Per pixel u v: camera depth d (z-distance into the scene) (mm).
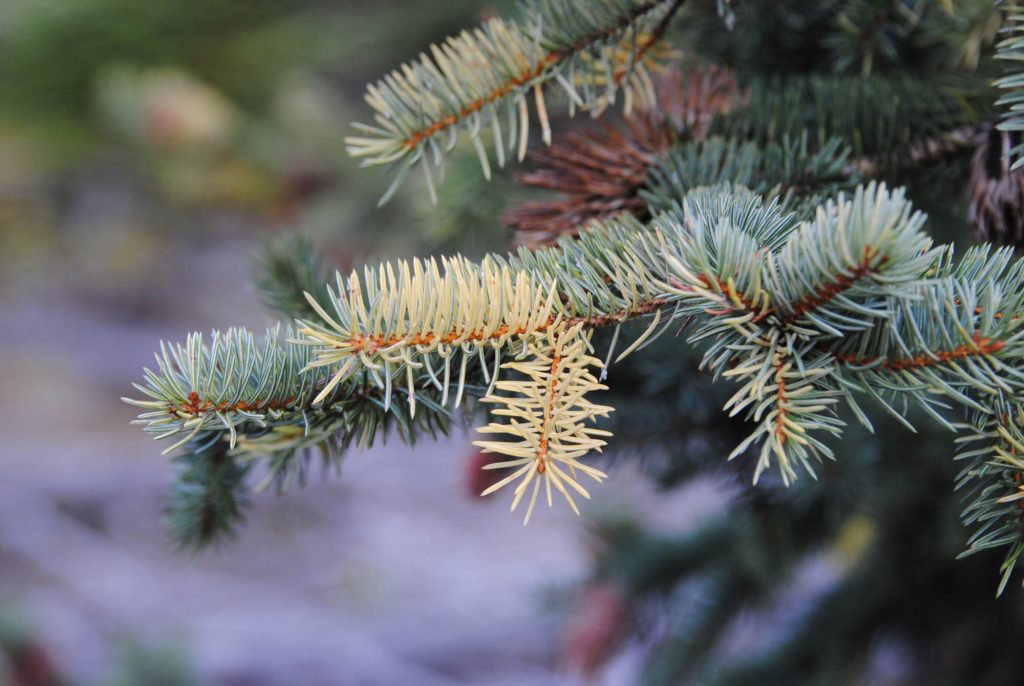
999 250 576
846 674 957
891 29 706
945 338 553
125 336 4332
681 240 561
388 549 3428
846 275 534
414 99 652
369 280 562
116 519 3506
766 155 665
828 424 558
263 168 2518
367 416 599
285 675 2520
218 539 674
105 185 3959
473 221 792
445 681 2535
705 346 708
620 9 652
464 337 564
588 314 578
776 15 723
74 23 2730
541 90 660
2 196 4000
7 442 3721
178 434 609
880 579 961
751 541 825
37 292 4383
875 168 695
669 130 698
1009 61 668
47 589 3131
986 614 928
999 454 563
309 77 2568
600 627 1089
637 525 1166
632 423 752
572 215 681
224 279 4273
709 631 1015
